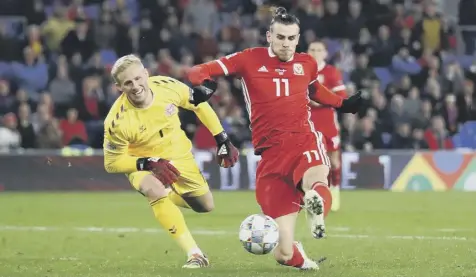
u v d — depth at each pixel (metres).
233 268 23.17
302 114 22.34
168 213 23.31
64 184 51.41
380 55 62.84
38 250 27.88
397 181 52.06
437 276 21.64
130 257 26.09
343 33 63.91
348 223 35.44
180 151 24.84
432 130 57.41
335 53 61.88
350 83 57.59
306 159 21.62
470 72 64.25
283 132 22.09
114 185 51.53
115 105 23.73
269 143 22.20
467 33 69.25
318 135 22.27
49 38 62.03
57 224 35.84
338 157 39.12
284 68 22.39
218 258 25.52
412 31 64.50
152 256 26.34
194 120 54.81
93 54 61.50
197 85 21.92
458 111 60.88
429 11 65.44
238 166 51.59
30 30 61.22
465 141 59.81
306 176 21.25
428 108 57.56
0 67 60.84
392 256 25.77
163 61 58.75
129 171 23.62
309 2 64.12
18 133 53.84
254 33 62.47
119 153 23.62
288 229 21.88
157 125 24.02
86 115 56.41
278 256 22.06
